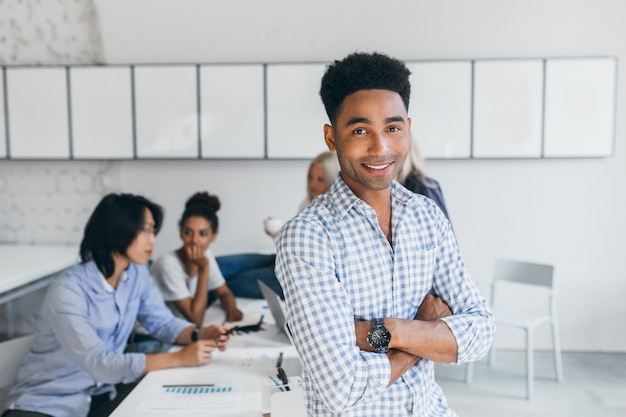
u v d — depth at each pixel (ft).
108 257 6.27
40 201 12.98
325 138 3.40
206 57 12.47
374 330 3.15
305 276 3.10
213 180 12.73
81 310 6.02
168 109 12.32
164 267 8.40
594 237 12.53
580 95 11.94
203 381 5.43
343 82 3.01
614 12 12.00
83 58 12.67
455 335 3.25
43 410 5.93
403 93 3.09
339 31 12.31
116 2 12.34
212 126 12.30
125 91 12.30
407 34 12.24
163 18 12.39
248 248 12.82
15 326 12.96
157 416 4.63
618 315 12.65
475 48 12.21
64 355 6.20
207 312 8.71
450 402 9.92
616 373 11.35
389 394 3.18
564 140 12.05
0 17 12.70
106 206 6.25
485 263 12.70
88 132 12.43
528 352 10.07
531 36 12.13
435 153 12.16
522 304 12.75
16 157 12.57
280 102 12.21
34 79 12.40
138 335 8.26
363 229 3.24
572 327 12.73
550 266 10.76
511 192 12.53
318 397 3.12
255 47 12.42
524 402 9.91
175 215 12.80
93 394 6.37
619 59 12.09
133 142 12.40
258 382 5.40
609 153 12.05
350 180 3.26
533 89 11.94
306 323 3.05
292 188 12.69
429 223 3.50
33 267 9.75
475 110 12.03
